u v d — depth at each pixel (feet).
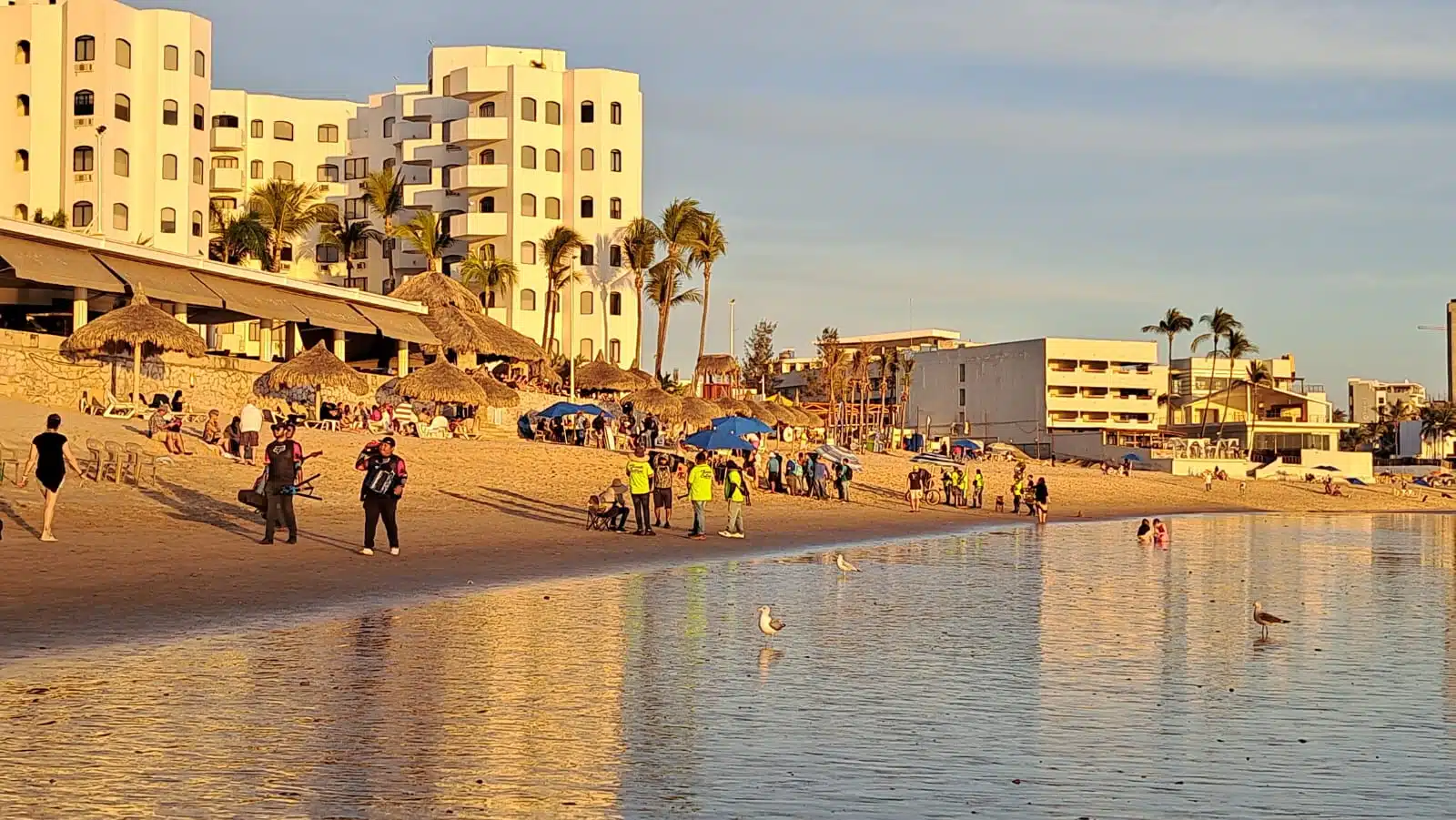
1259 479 330.13
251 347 272.92
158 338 140.87
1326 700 43.34
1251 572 98.58
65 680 41.65
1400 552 126.31
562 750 33.91
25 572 67.36
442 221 322.75
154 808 27.43
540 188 317.22
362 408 173.78
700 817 27.94
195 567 72.64
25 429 122.93
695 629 57.88
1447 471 415.64
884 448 319.47
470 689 41.96
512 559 88.07
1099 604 71.77
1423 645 57.41
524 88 316.81
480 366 230.68
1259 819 28.68
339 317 188.96
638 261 303.48
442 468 145.18
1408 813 29.40
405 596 66.54
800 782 31.17
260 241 291.58
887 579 84.89
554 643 52.54
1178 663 50.98
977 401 420.77
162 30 274.16
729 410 227.20
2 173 264.52
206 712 37.27
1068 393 404.36
